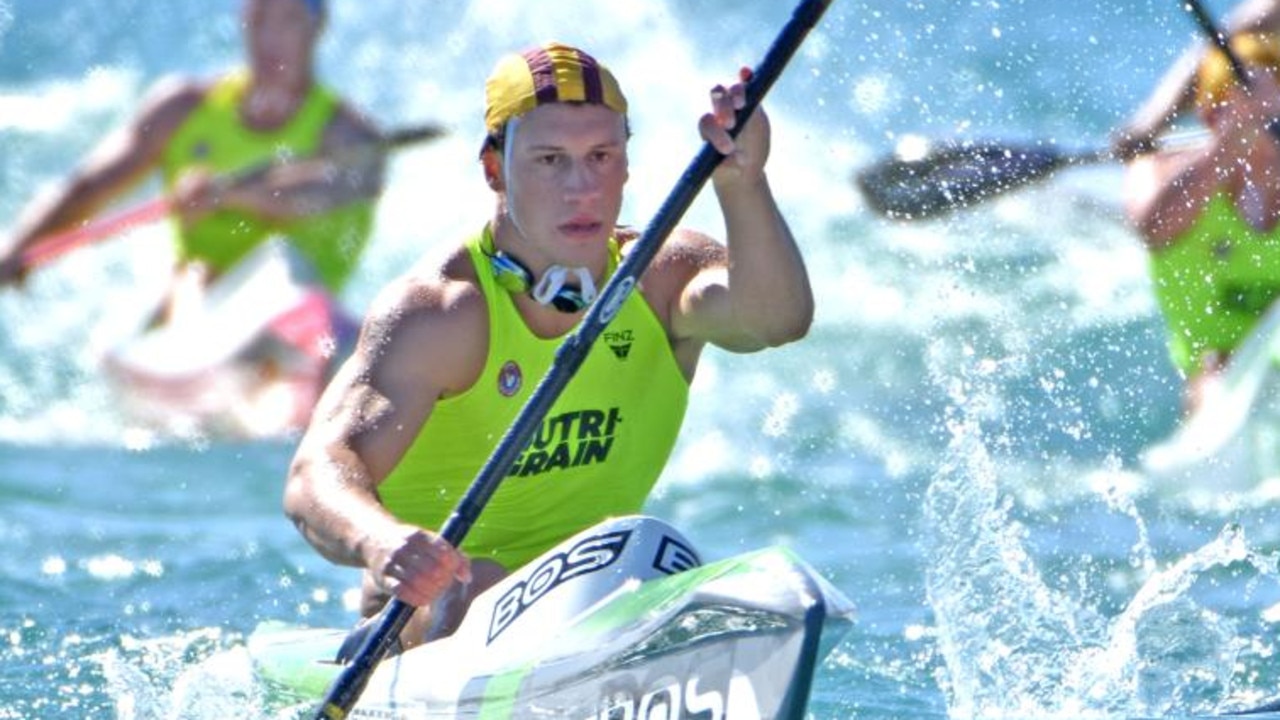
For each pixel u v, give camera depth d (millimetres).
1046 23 47250
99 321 41969
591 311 16812
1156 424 32438
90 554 27328
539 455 17906
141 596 25125
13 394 38031
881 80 47656
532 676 16516
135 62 55438
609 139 17234
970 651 20453
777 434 34562
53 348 40438
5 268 38625
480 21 54500
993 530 21578
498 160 17516
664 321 18375
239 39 56438
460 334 17453
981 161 32719
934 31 48656
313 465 17078
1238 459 30484
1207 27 31484
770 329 17828
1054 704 19469
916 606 24328
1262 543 26766
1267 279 32031
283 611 24594
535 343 17656
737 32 52781
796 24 17047
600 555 16828
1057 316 37438
